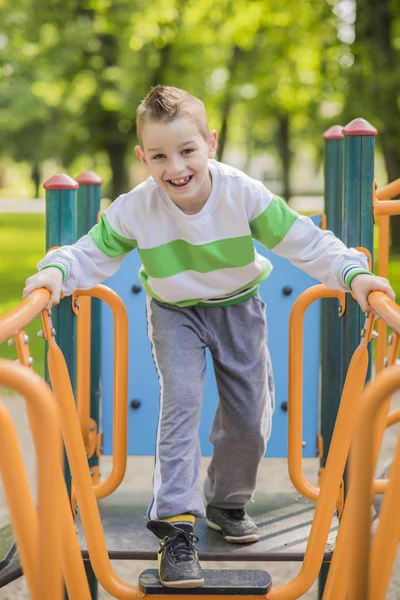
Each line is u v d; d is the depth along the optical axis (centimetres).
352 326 291
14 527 181
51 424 167
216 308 292
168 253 279
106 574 261
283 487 491
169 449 271
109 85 2042
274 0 1497
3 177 6131
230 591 255
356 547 165
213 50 1956
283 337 401
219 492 308
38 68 1984
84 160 3528
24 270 1512
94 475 377
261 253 404
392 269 1318
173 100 257
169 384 281
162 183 261
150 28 1830
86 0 1922
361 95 1412
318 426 396
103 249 279
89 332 368
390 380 161
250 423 297
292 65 1784
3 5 1930
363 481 164
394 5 1385
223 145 2620
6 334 182
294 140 4031
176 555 255
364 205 292
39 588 172
